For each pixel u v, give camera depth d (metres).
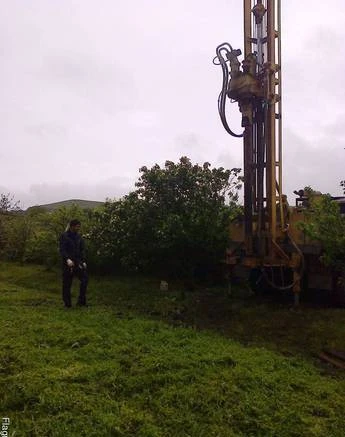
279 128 8.42
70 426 3.96
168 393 4.64
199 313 8.48
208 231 10.88
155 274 12.30
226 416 4.30
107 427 3.97
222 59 8.63
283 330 7.26
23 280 12.33
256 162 8.55
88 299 9.86
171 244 10.91
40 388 4.59
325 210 7.28
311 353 6.34
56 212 14.73
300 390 5.00
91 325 7.14
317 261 8.77
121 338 6.41
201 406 4.44
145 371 5.16
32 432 3.87
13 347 5.84
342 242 6.92
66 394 4.49
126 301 9.62
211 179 11.60
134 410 4.32
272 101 8.24
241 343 6.71
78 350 5.84
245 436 4.02
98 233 12.52
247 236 8.53
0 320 7.25
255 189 8.68
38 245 14.88
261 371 5.34
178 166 11.66
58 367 5.21
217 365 5.47
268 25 8.29
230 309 8.59
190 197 11.42
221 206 11.44
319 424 4.27
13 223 16.34
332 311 8.03
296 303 8.50
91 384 4.80
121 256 12.24
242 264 8.94
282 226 8.51
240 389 4.84
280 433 4.08
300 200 9.66
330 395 4.88
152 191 11.66
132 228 11.59
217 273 11.59
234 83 8.41
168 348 6.06
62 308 8.55
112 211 12.48
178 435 3.95
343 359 5.95
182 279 11.72
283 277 8.90
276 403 4.58
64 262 8.65
